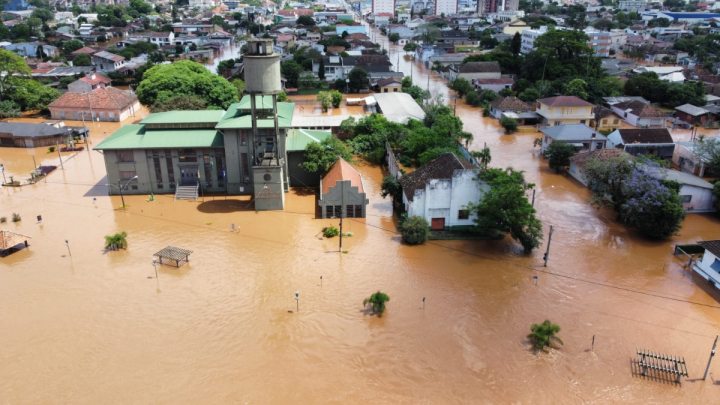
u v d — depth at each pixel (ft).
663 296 166.91
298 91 500.74
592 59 485.56
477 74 499.51
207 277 175.42
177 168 244.22
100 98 397.60
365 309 158.51
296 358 137.69
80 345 141.90
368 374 132.57
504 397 125.59
